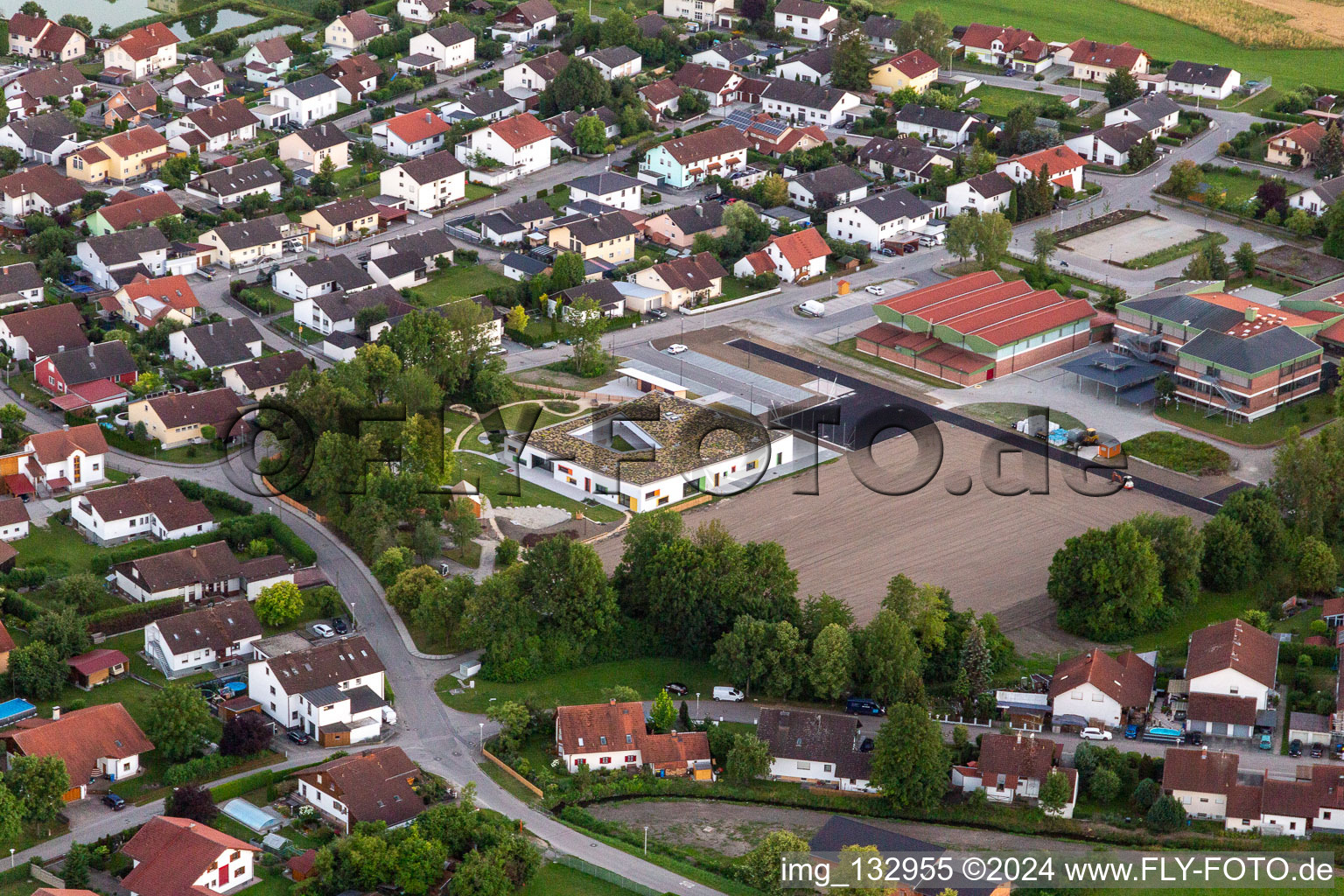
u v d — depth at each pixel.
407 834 196.50
